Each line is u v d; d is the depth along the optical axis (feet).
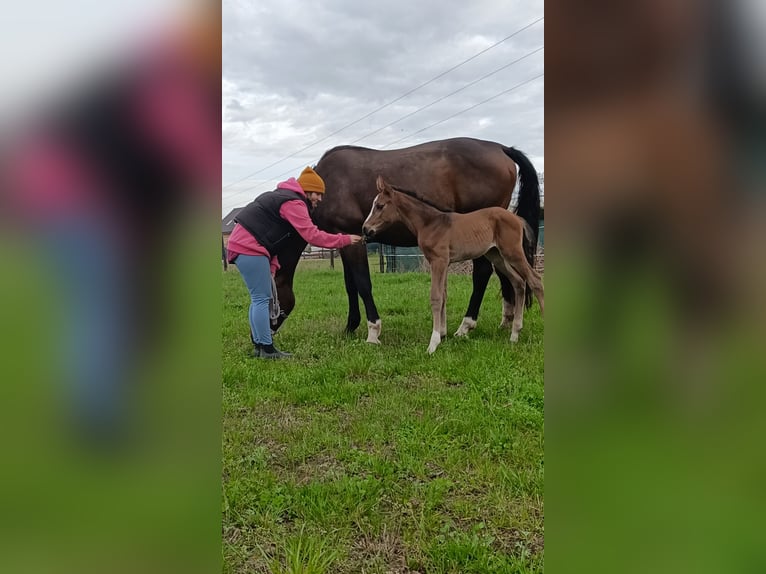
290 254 16.02
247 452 7.80
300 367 12.55
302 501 6.27
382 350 14.28
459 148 16.38
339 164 16.52
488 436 7.93
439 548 5.25
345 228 16.46
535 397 9.43
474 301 16.46
